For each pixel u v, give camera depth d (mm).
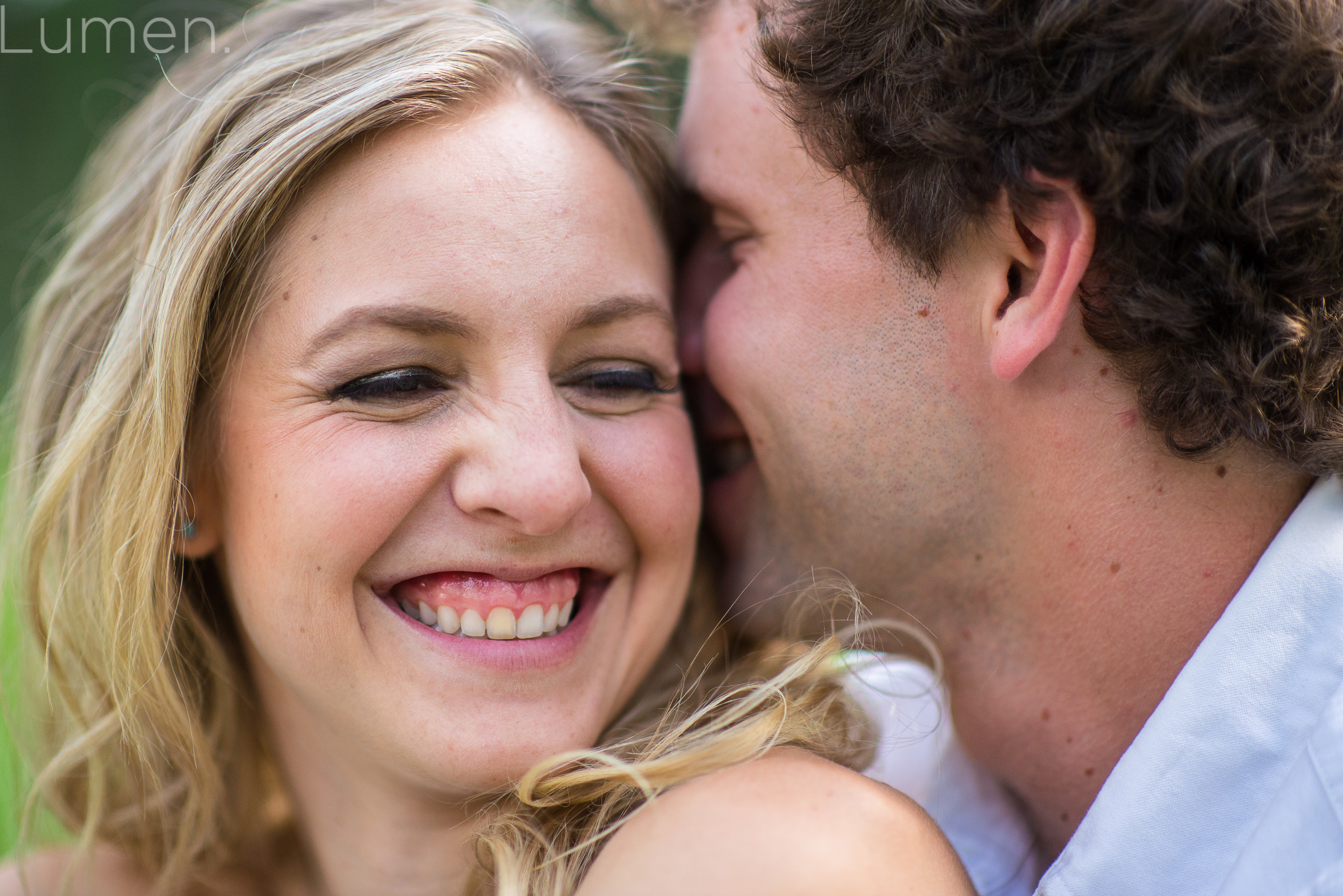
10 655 2203
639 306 1718
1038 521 1709
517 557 1606
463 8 1830
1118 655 1710
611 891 1385
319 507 1553
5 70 6172
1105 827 1535
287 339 1595
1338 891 1290
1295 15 1423
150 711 1830
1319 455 1521
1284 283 1498
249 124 1656
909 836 1446
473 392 1599
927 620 1876
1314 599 1494
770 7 1777
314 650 1601
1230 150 1452
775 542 1960
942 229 1633
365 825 1806
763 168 1811
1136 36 1450
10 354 3236
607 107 1825
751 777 1489
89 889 2049
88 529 1926
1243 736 1477
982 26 1543
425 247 1551
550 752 1614
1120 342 1574
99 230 2072
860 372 1745
